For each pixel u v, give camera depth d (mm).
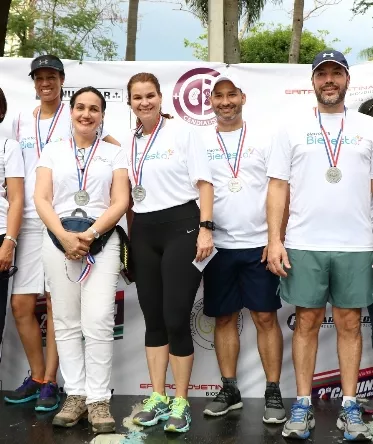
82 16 16141
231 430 3357
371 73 4168
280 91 4156
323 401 4008
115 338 4145
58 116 3812
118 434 3262
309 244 3258
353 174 3258
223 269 3580
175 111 4176
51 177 3385
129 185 3479
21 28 16094
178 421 3293
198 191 3412
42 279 3752
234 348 3736
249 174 3592
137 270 3395
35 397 3844
